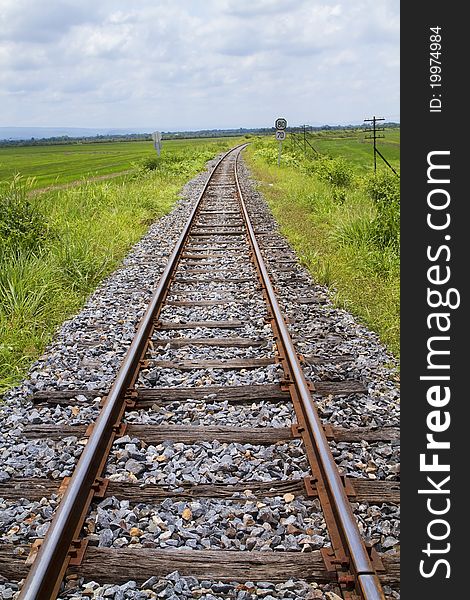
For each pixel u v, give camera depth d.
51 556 3.16
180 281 9.41
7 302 7.83
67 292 8.75
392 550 3.48
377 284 8.84
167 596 3.12
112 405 4.84
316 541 3.49
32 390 5.62
